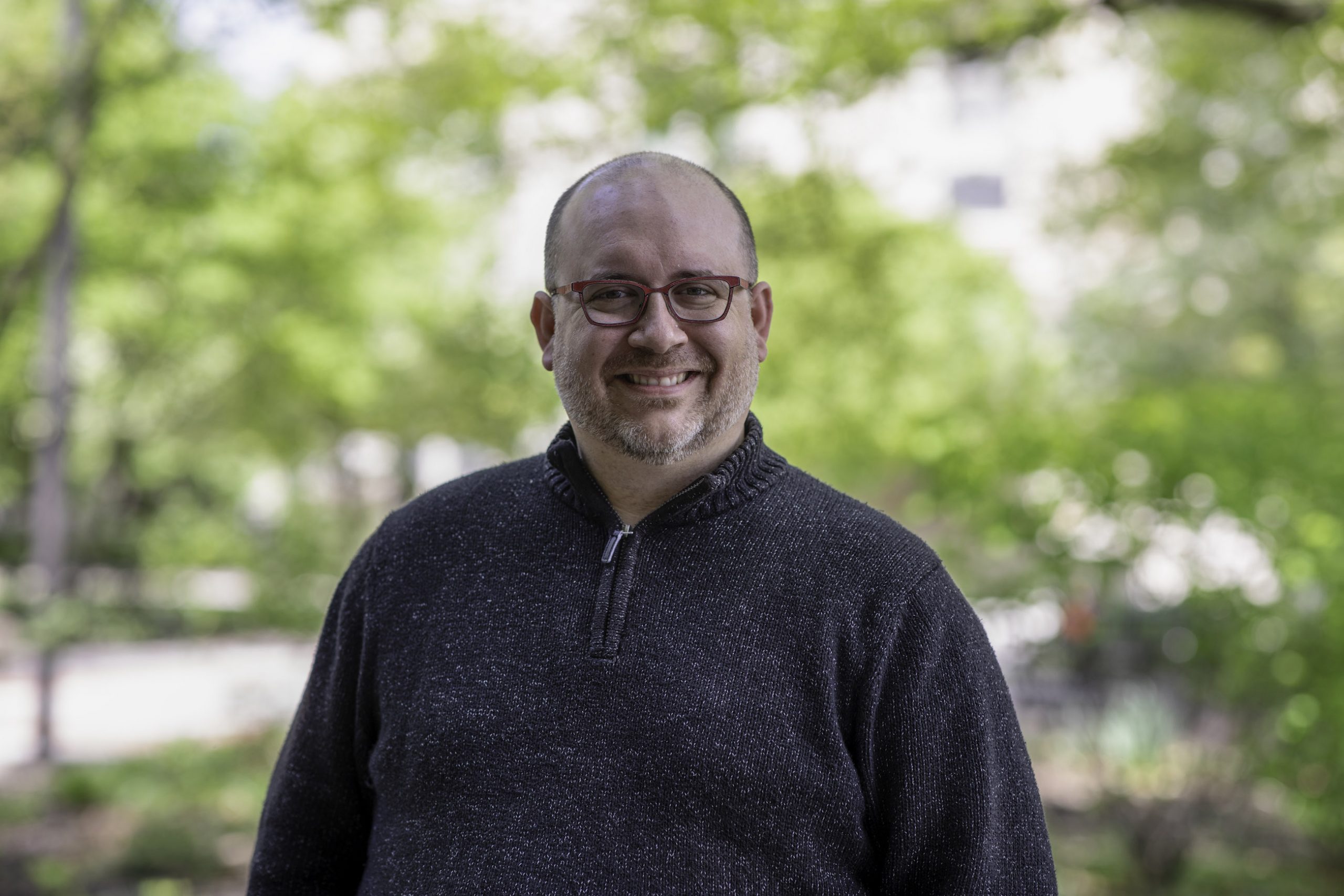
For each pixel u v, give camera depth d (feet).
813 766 5.37
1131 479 18.75
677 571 5.66
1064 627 21.17
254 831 22.70
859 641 5.50
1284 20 18.99
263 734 27.78
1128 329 56.54
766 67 19.10
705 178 5.94
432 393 44.27
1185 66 24.31
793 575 5.62
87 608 44.06
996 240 63.36
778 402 24.91
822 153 19.74
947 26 19.06
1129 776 19.99
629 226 5.67
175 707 35.01
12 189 34.55
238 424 56.44
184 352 51.31
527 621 5.73
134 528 67.41
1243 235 51.57
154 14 24.40
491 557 5.97
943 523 21.76
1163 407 19.47
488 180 22.30
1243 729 18.53
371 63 21.84
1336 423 19.75
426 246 44.50
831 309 22.34
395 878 5.58
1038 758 25.30
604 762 5.39
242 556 36.83
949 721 5.47
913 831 5.42
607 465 5.90
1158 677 21.01
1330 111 23.63
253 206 40.93
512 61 20.43
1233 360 52.75
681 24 19.26
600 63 20.18
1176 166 26.45
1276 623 17.85
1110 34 20.76
